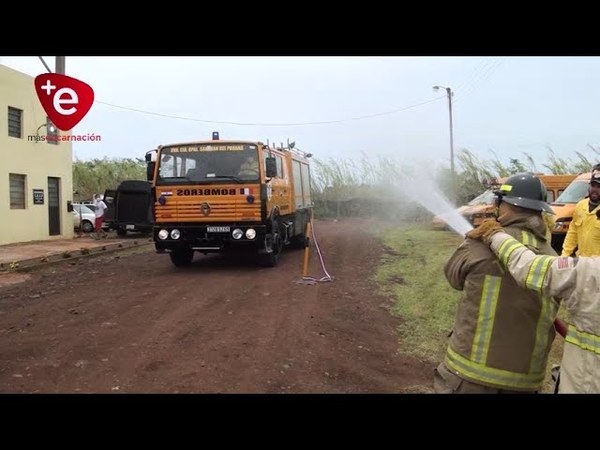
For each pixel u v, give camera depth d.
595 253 6.00
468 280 3.11
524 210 3.05
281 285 10.20
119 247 18.28
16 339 6.89
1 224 18.03
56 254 15.19
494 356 2.97
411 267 11.71
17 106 18.80
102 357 6.10
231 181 11.50
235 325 7.38
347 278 10.96
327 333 7.03
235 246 11.71
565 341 2.84
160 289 10.02
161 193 11.75
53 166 20.91
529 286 2.74
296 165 15.67
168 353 6.21
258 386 5.24
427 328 7.29
